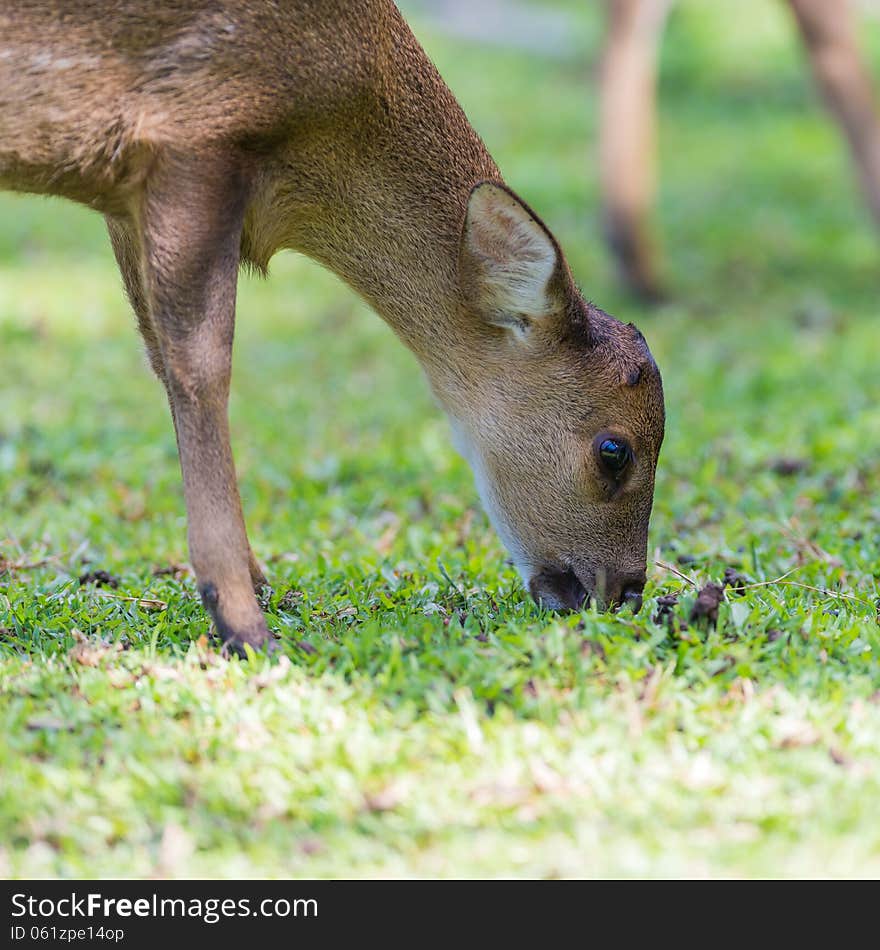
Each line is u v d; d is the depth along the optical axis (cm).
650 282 2653
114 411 1875
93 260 2877
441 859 693
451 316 985
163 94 881
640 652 856
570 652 854
